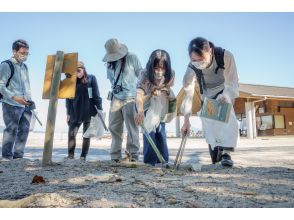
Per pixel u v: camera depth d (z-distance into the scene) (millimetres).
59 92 4551
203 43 3875
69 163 4496
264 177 3096
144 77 4137
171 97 4340
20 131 5582
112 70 4680
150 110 4191
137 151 4625
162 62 3992
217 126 4070
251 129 20672
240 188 2512
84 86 5410
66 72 4578
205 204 2039
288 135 24344
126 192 2402
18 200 2113
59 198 2207
